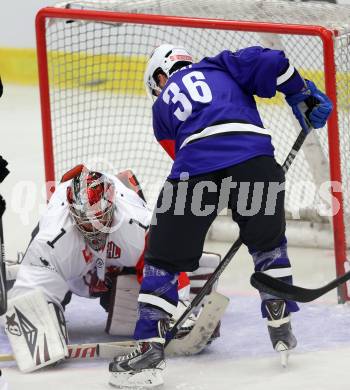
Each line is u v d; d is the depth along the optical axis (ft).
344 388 32.04
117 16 45.73
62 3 48.49
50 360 34.55
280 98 62.18
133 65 71.82
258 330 40.19
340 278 29.45
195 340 36.14
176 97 33.47
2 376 31.86
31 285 36.09
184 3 48.91
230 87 33.60
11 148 84.53
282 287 29.55
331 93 42.47
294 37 54.03
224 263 34.17
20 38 107.14
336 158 43.16
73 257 36.29
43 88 48.06
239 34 56.70
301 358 35.86
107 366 35.50
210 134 32.40
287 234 55.21
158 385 32.48
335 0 51.75
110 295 38.32
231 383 33.09
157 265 32.58
